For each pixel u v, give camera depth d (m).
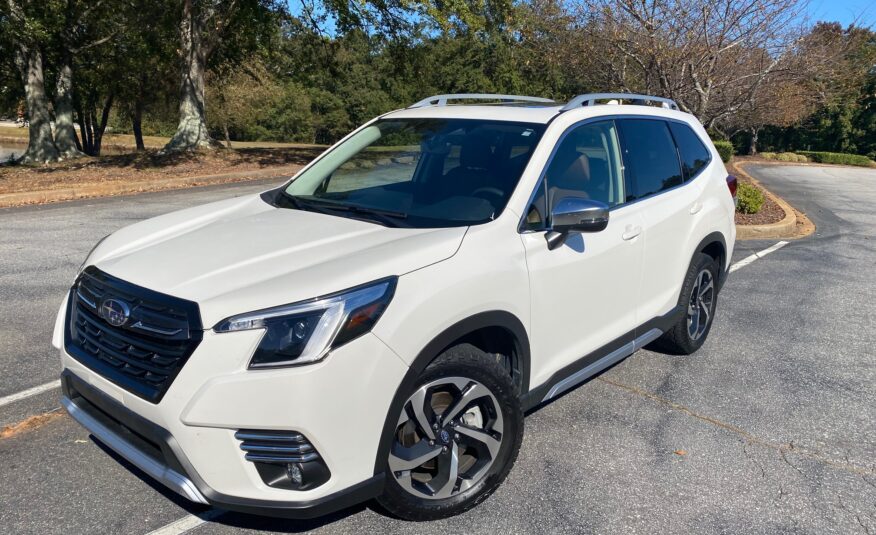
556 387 3.63
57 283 6.66
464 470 3.18
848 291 7.42
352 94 59.50
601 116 4.14
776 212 12.57
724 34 11.40
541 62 15.67
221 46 25.12
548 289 3.42
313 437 2.53
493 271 3.09
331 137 62.25
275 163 18.81
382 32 20.70
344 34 20.69
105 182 14.37
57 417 3.99
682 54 11.34
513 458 3.24
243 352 2.48
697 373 4.96
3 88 30.56
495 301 3.07
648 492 3.40
